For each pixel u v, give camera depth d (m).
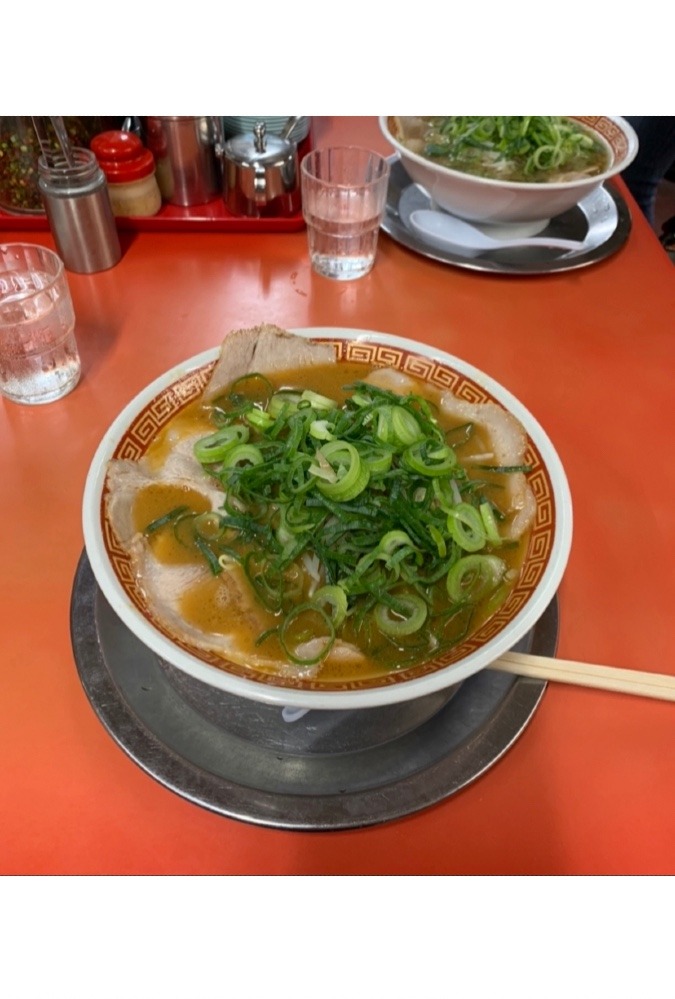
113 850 0.29
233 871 0.29
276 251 0.60
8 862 0.29
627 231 0.61
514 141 0.61
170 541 0.33
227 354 0.39
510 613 0.29
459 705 0.33
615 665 0.35
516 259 0.58
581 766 0.32
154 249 0.60
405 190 0.65
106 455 0.33
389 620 0.31
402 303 0.55
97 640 0.34
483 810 0.31
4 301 0.46
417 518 0.33
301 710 0.33
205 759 0.31
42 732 0.32
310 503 0.34
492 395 0.38
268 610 0.32
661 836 0.30
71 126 0.57
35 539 0.39
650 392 0.49
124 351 0.51
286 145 0.59
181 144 0.58
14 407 0.46
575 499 0.42
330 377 0.41
